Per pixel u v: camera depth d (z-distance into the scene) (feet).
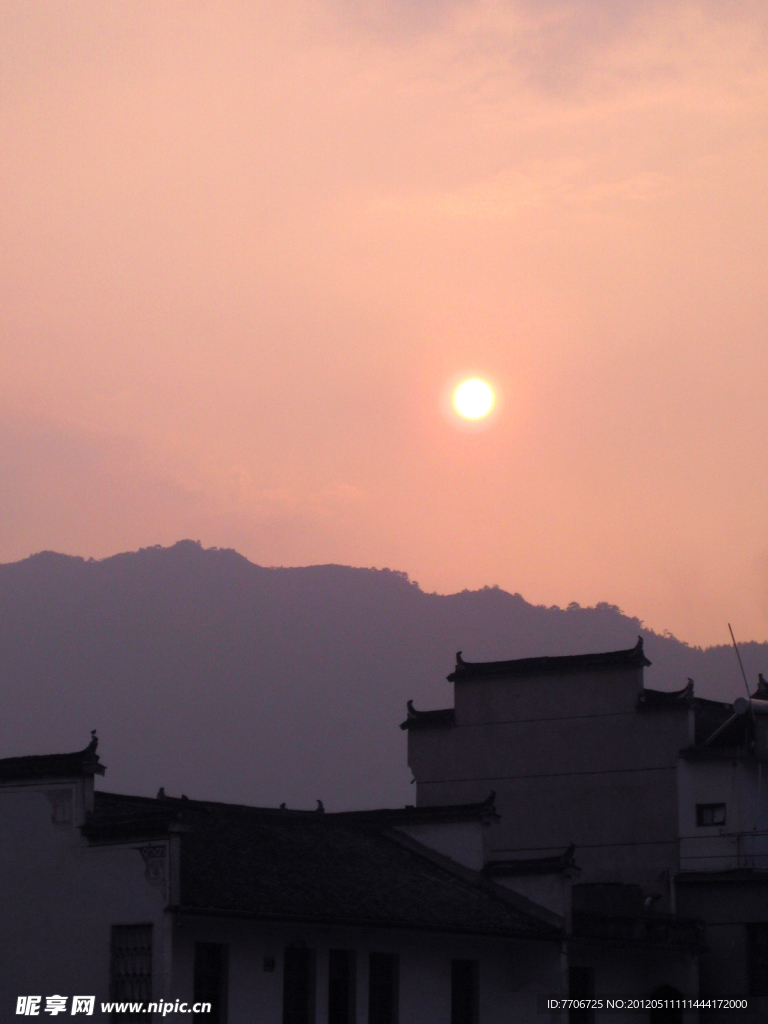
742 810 323.16
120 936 221.66
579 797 342.44
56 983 225.15
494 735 356.79
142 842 222.69
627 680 343.26
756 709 326.85
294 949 240.32
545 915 280.72
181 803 261.44
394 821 301.22
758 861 322.14
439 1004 264.31
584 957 296.30
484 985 274.77
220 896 227.81
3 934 232.53
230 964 228.43
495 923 268.62
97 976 221.66
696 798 329.11
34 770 236.22
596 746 343.26
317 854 270.46
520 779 350.64
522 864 285.64
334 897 248.93
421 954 263.08
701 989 316.19
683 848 328.08
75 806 231.30
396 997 255.50
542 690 353.51
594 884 325.62
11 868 234.58
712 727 348.79
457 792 357.61
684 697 335.26
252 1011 230.27
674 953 314.76
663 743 335.88
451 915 263.70
